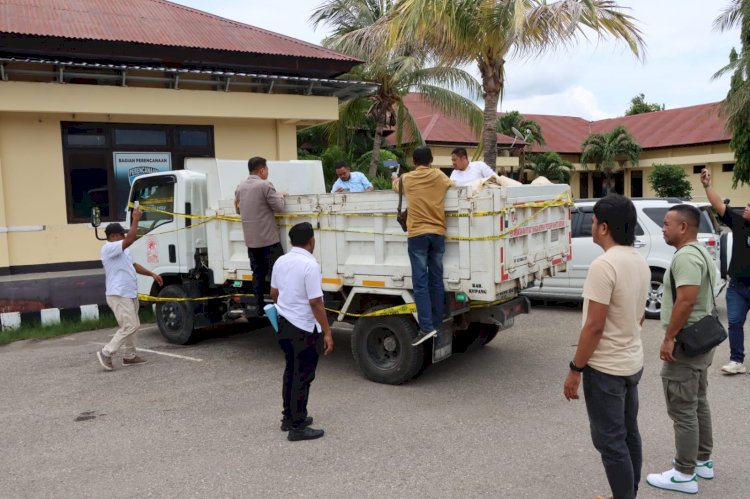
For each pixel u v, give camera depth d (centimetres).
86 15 1323
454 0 1208
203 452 498
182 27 1402
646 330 876
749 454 464
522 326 936
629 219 342
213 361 785
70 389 683
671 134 3850
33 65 1203
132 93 1237
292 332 509
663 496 405
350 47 1800
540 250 670
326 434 527
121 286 749
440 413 570
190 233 841
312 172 906
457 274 602
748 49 2608
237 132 1426
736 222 636
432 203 592
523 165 3500
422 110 3400
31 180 1212
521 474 440
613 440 342
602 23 1198
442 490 420
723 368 657
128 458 491
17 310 1023
